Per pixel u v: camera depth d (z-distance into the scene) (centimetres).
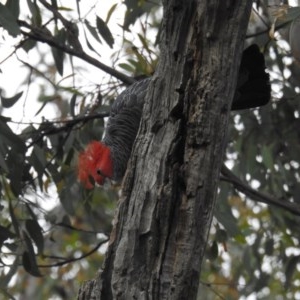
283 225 1364
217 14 762
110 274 754
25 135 1121
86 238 1691
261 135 1299
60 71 1147
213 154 754
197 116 754
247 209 1571
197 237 744
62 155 1159
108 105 1171
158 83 778
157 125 772
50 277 1786
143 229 749
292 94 1277
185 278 736
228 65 762
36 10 1088
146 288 737
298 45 995
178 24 773
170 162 759
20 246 1122
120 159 1085
